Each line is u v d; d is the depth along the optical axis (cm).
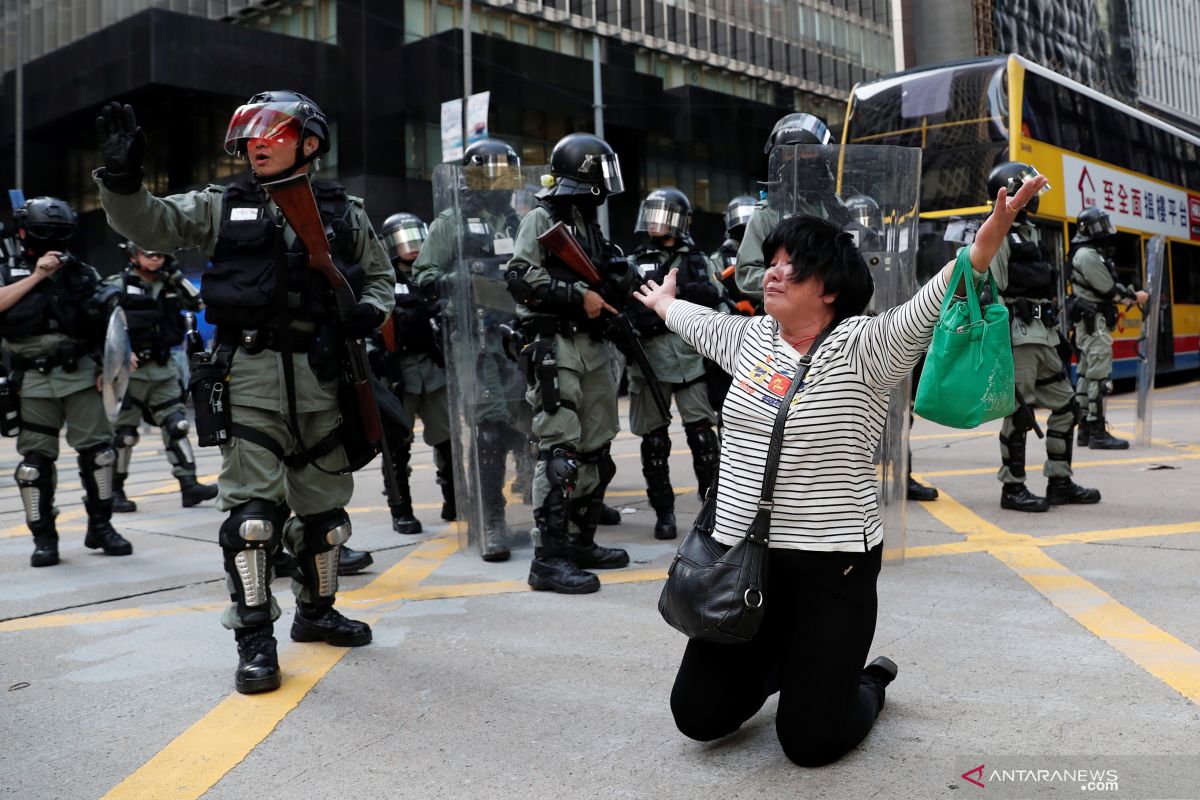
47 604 412
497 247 497
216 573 466
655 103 3000
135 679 310
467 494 495
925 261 1146
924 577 411
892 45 4269
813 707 224
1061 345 553
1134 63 6238
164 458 1066
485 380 492
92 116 2527
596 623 357
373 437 318
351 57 2469
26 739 263
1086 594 376
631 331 419
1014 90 1160
